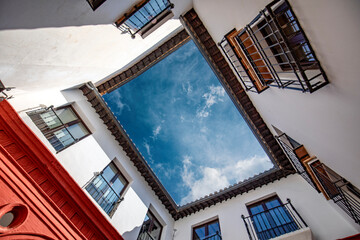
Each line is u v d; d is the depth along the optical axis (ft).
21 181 14.43
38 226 14.39
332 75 9.16
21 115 17.28
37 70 13.73
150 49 26.11
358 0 6.11
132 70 27.94
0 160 13.75
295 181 25.67
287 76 13.48
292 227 20.65
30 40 10.03
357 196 14.44
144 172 29.89
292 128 18.08
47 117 20.68
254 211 25.35
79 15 10.98
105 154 24.61
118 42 18.07
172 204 31.94
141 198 27.25
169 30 24.12
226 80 25.34
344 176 14.57
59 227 15.55
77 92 25.82
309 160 17.71
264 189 27.43
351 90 8.38
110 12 13.30
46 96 20.58
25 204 14.21
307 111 13.35
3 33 8.29
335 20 7.40
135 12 15.08
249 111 26.55
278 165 26.63
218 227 26.96
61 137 20.77
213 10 18.95
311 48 9.56
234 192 29.01
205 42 24.26
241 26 15.93
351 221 16.97
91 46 15.33
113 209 22.12
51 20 9.62
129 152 28.60
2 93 14.42
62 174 17.29
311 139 15.61
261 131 26.96
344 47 7.59
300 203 22.47
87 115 25.20
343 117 10.02
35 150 16.35
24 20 8.32
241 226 24.04
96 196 21.09
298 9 9.32
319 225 19.34
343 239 14.67
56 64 14.51
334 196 16.01
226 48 20.85
